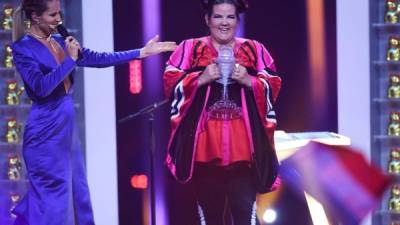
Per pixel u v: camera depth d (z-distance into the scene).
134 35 12.23
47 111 8.00
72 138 8.21
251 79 6.79
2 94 12.01
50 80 7.64
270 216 8.51
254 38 12.33
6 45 11.95
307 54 12.23
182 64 6.99
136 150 12.37
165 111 12.32
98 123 11.96
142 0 12.19
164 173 12.42
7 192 12.02
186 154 6.88
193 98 6.84
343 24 11.84
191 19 12.23
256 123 6.88
